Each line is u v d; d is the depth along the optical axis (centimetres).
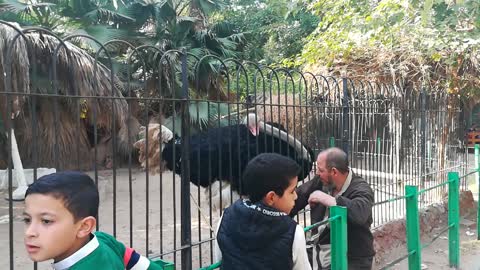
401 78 785
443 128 748
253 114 418
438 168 736
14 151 858
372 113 609
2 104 477
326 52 797
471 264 543
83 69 616
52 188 152
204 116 885
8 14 1040
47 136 894
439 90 777
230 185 390
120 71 1074
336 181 333
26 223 155
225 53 1436
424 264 536
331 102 570
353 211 314
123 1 1320
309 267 223
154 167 436
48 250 150
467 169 891
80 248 158
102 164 1268
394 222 605
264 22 1880
